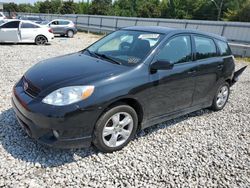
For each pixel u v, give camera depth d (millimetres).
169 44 4070
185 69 4207
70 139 3111
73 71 3473
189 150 3812
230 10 56781
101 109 3205
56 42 17219
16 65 8500
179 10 65375
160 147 3814
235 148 4008
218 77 5066
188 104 4559
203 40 4781
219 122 4953
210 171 3367
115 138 3514
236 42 17656
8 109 4605
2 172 2959
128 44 4188
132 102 3650
